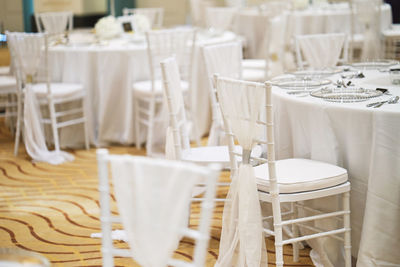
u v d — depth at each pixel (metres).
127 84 5.70
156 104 5.72
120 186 1.98
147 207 1.91
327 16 7.93
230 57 4.62
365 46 7.00
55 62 5.81
